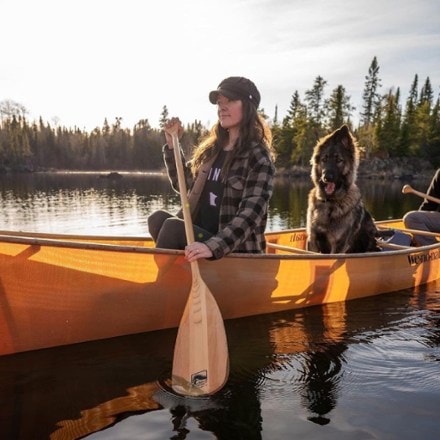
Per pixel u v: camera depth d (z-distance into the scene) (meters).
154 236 2.99
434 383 2.16
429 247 4.26
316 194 4.32
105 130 89.25
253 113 2.72
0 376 2.09
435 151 48.78
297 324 2.99
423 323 3.07
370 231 4.43
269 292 3.08
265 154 2.68
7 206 13.78
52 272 2.25
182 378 2.14
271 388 2.10
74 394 1.98
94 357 2.33
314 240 4.36
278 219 10.85
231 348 2.57
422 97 61.22
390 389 2.09
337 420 1.83
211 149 2.93
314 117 49.34
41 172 70.94
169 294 2.65
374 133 49.25
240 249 2.86
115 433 1.71
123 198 17.41
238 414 1.87
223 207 2.71
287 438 1.70
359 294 3.68
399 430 1.76
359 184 32.84
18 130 74.31
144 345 2.50
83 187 26.52
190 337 2.31
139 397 1.98
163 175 58.41
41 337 2.32
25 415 1.80
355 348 2.60
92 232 8.56
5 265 2.12
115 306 2.49
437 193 5.21
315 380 2.19
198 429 1.75
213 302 2.44
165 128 2.85
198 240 2.70
